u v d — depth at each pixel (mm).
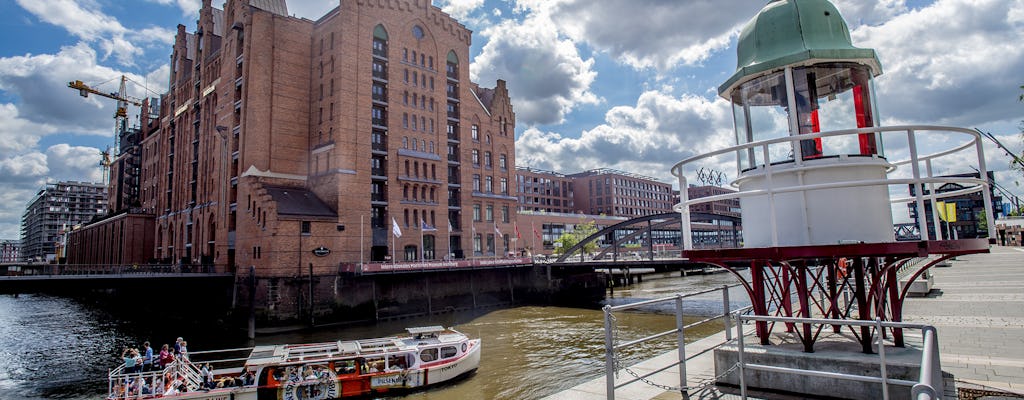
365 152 60656
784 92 9500
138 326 53219
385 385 25234
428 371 26125
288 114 62062
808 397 8281
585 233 101812
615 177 158750
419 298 54844
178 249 76438
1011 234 84125
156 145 95625
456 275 58469
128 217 88938
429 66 71438
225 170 63375
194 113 76375
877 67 9383
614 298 66750
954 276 36688
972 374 10594
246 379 23828
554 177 155750
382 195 63312
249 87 59406
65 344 42406
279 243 50188
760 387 8750
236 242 56531
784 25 9523
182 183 78812
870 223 8836
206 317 57781
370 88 62438
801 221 9031
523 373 28391
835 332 10602
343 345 27078
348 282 50906
